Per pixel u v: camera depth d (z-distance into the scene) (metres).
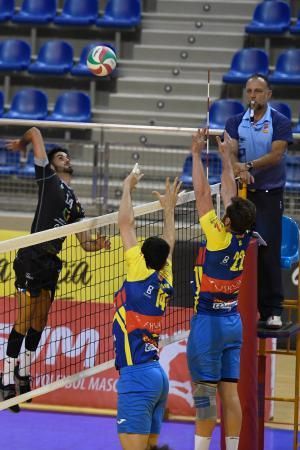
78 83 28.20
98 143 21.22
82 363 17.66
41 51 28.48
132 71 28.16
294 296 20.81
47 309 13.89
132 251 12.02
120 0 29.14
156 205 13.21
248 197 13.96
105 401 18.25
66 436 16.72
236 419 12.80
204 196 12.41
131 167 23.55
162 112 27.12
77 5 29.48
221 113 25.98
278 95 27.28
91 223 12.78
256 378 13.75
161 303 11.98
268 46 28.09
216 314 12.62
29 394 12.92
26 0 29.81
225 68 27.86
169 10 29.72
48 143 21.52
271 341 17.80
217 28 29.05
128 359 11.90
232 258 12.36
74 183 22.69
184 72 28.05
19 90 28.52
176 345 18.09
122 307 12.01
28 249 13.57
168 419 17.83
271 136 13.73
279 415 18.45
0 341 17.64
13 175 22.47
